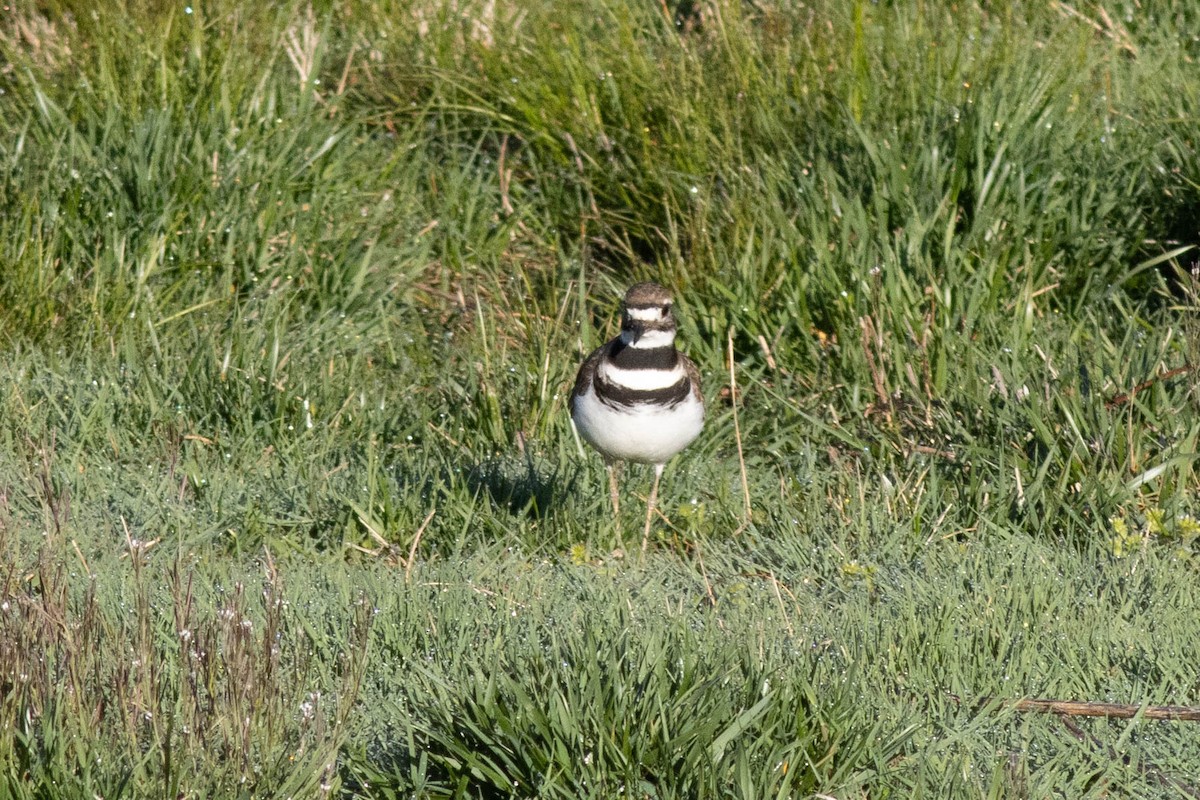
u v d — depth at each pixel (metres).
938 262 12.15
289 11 16.31
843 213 12.24
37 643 6.64
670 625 7.66
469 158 15.30
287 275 12.91
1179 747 6.68
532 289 13.63
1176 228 12.98
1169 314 12.02
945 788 6.32
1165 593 8.37
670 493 10.41
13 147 13.35
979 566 8.76
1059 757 6.57
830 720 6.47
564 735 6.23
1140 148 13.36
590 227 14.23
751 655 6.93
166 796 5.82
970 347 11.02
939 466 10.40
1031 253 12.39
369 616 7.70
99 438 10.77
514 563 9.20
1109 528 9.44
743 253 12.50
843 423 11.22
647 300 8.99
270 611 6.74
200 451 10.53
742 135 14.05
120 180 12.83
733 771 6.14
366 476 10.10
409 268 13.75
